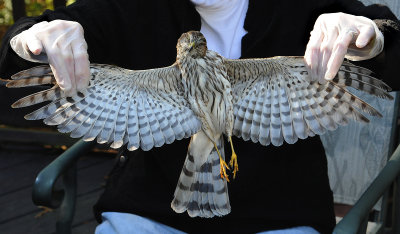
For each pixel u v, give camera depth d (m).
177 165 2.65
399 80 2.46
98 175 5.85
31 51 1.86
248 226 2.63
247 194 2.63
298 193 2.68
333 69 1.85
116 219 2.62
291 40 2.71
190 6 2.68
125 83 1.86
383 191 2.66
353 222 2.39
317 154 2.74
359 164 3.48
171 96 1.92
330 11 2.75
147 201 2.69
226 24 2.68
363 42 1.94
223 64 1.93
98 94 1.83
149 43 2.77
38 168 6.10
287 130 2.01
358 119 1.96
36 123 3.63
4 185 5.73
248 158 2.60
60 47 1.77
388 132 3.39
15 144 6.53
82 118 1.80
